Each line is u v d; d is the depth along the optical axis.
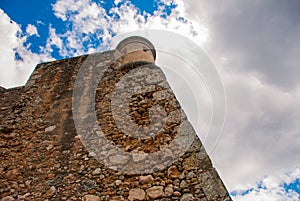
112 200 3.54
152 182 3.68
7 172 4.24
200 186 3.57
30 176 4.12
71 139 4.64
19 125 5.22
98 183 3.79
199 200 3.41
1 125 5.24
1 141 4.86
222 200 3.38
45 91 6.12
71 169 4.09
